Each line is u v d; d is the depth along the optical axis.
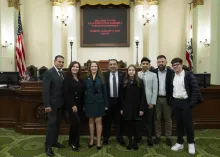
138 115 3.18
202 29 7.64
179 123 3.23
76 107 3.13
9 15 7.75
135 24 7.99
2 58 7.51
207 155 3.07
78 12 8.25
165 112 3.45
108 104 3.36
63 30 8.16
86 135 3.97
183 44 8.26
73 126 3.18
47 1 8.22
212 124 4.42
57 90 3.11
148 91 3.34
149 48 8.04
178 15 8.23
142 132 3.76
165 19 8.25
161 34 8.28
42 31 8.25
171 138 3.80
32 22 8.22
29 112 4.01
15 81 4.80
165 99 3.42
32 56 8.27
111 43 8.20
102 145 3.44
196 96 3.00
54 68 3.15
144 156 3.02
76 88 3.13
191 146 3.13
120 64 7.14
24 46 8.19
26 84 3.97
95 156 3.02
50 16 8.25
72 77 3.16
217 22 6.86
